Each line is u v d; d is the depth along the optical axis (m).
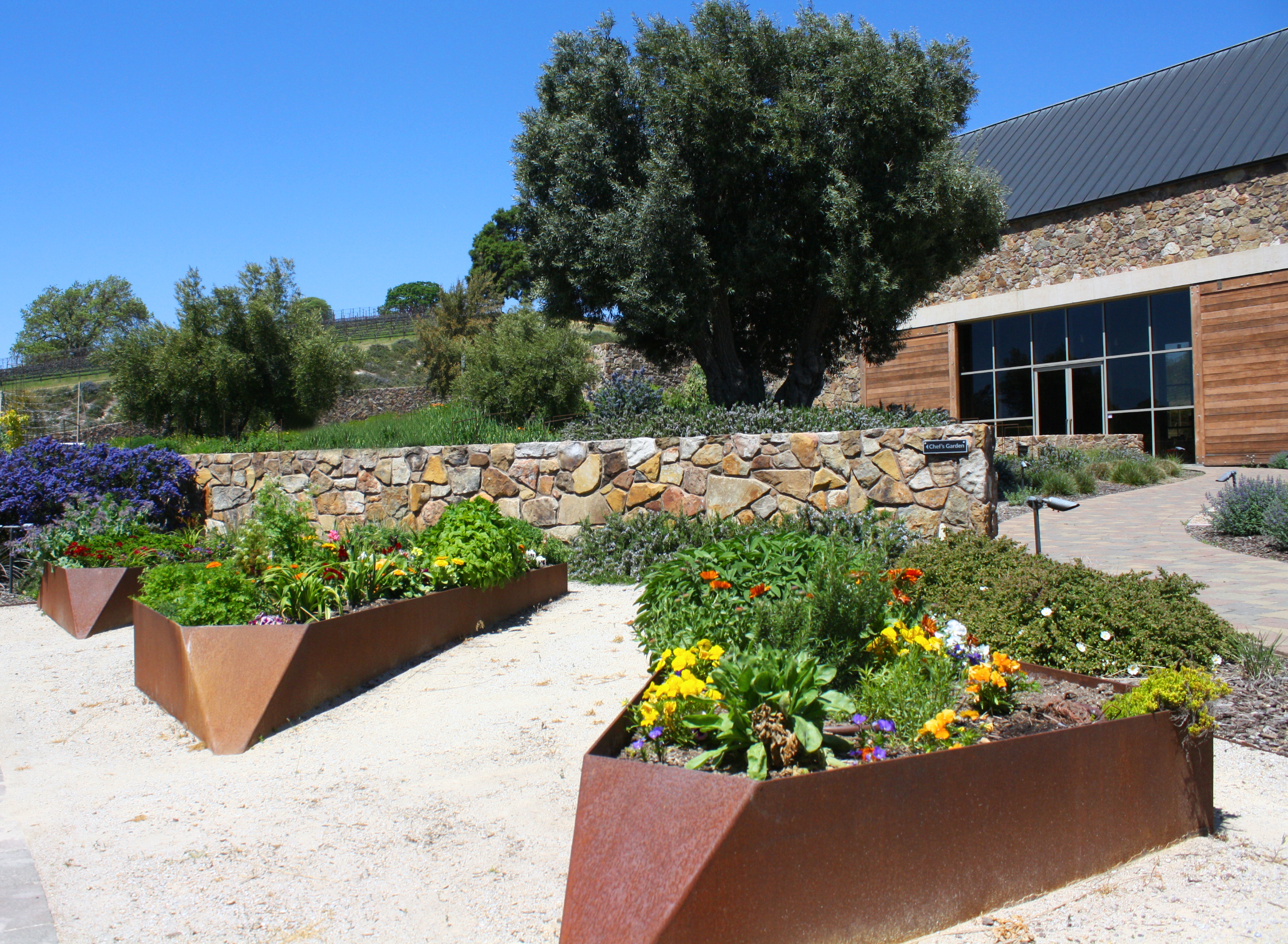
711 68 11.08
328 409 21.66
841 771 2.35
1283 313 17.22
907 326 23.41
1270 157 17.31
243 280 20.97
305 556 6.08
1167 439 19.23
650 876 2.24
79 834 3.43
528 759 3.97
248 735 4.42
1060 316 21.09
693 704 2.89
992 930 2.43
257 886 2.95
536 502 9.55
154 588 5.93
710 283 11.48
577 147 11.82
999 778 2.58
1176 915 2.48
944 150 11.62
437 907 2.78
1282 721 4.04
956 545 5.82
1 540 10.01
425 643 5.84
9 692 5.54
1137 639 4.57
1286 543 8.77
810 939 2.26
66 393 33.81
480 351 18.91
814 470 8.34
